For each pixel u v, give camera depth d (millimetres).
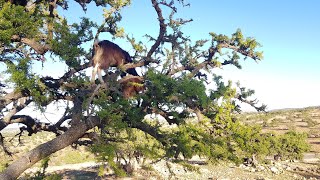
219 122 10117
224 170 48250
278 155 62719
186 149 9852
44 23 11000
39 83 10203
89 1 14125
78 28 11586
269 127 101562
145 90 11125
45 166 15414
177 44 11656
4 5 9992
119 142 10625
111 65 11484
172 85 10148
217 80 10984
